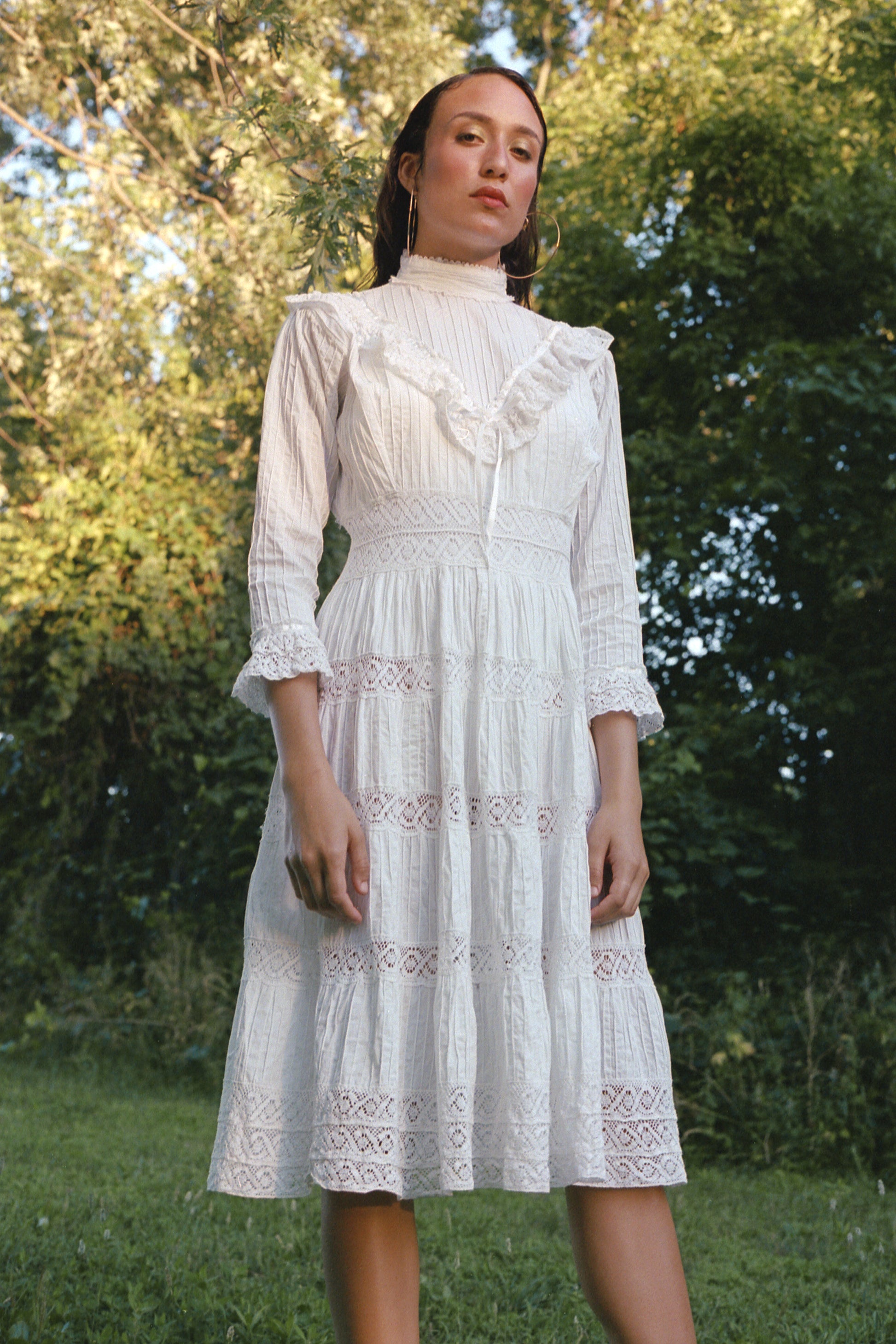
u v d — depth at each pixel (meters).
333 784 1.53
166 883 7.95
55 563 7.86
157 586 7.53
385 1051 1.46
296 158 3.26
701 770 6.32
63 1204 3.30
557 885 1.56
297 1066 1.55
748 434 6.48
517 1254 3.10
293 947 1.59
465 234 1.75
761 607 6.85
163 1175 3.90
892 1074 4.79
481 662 1.56
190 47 7.61
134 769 7.94
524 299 2.11
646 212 7.30
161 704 7.75
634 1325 1.53
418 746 1.55
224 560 7.79
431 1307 2.63
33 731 7.75
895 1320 2.72
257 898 1.63
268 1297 2.54
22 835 8.08
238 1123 1.54
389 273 2.01
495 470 1.61
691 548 6.85
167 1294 2.54
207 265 7.53
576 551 1.80
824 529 6.41
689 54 7.27
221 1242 3.04
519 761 1.55
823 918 6.18
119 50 7.71
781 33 7.40
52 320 9.20
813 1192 4.28
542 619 1.61
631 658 1.75
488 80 1.80
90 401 8.66
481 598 1.58
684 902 6.26
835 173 6.85
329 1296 1.54
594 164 7.46
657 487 6.82
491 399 1.65
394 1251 1.52
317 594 1.68
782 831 6.34
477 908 1.53
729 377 6.99
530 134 1.79
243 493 7.76
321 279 3.08
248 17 3.36
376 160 3.11
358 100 9.38
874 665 6.50
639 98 7.48
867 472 6.40
